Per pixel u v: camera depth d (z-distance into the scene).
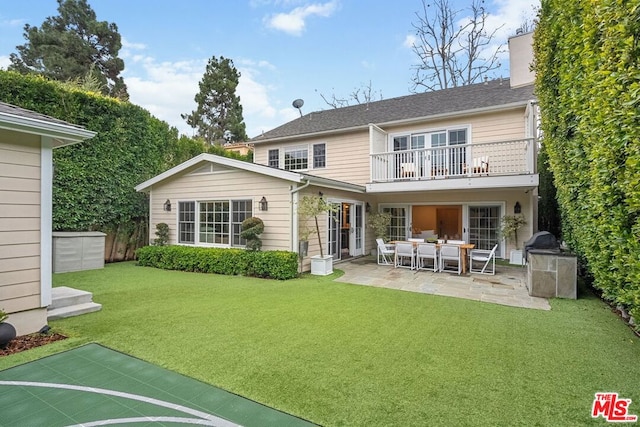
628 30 2.61
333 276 7.98
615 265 3.63
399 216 12.49
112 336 3.96
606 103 3.02
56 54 19.34
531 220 10.15
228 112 28.88
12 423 2.31
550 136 6.29
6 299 3.98
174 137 12.38
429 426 2.26
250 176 8.91
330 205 8.55
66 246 8.50
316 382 2.86
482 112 10.27
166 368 3.13
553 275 5.82
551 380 2.88
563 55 4.68
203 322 4.48
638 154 2.59
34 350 3.57
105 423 2.31
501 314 4.83
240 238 9.06
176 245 10.02
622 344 3.65
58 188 8.70
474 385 2.80
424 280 7.46
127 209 10.47
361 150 12.24
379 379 2.91
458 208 13.72
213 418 2.36
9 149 4.04
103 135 9.71
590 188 4.06
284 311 5.00
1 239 3.96
